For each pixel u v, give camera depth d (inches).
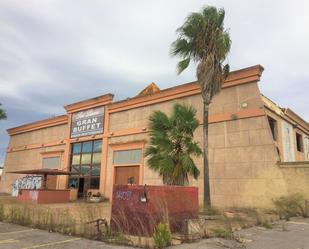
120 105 1088.2
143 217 370.6
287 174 666.2
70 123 1279.5
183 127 621.0
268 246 314.5
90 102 1203.2
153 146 644.7
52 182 1266.0
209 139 813.9
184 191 421.1
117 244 317.7
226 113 796.0
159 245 305.9
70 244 315.9
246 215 573.9
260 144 722.2
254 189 706.8
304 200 628.1
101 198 1027.9
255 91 757.3
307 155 1104.2
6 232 383.9
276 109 877.8
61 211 558.9
